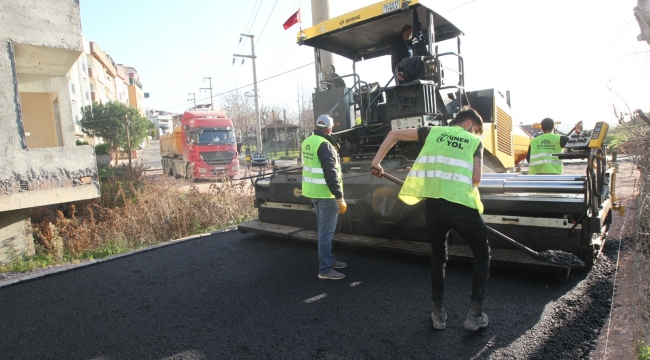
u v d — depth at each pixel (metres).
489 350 2.75
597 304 3.27
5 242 7.25
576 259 3.25
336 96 5.89
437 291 3.07
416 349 2.83
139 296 4.16
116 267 5.24
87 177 8.26
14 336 3.40
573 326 2.97
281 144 47.12
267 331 3.22
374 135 5.66
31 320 3.72
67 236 7.90
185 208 8.71
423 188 3.03
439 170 2.95
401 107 5.00
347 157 5.94
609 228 5.39
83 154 8.20
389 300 3.66
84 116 31.64
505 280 3.90
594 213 3.69
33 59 8.45
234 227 7.30
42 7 7.75
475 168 2.93
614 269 3.96
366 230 5.09
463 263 4.44
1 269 6.07
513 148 7.80
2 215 7.24
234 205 9.21
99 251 7.06
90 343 3.21
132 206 9.15
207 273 4.75
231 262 5.12
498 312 3.27
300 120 38.16
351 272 4.44
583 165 15.66
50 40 7.87
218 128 21.59
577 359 2.57
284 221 6.02
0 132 7.07
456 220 2.91
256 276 4.53
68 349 3.13
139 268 5.14
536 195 3.88
